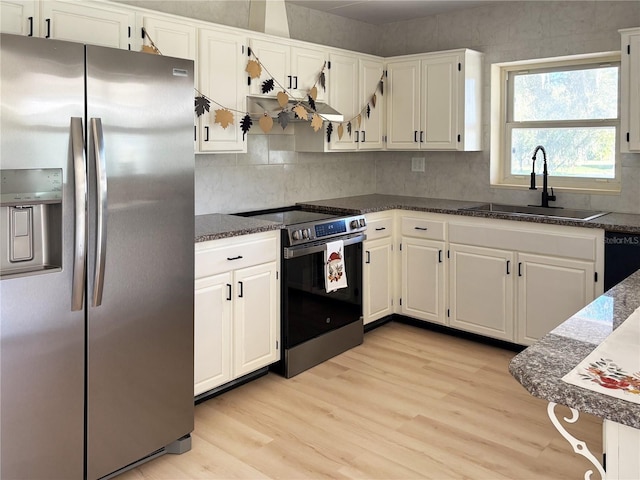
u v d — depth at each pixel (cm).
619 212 377
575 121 404
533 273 354
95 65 204
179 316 245
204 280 286
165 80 228
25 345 193
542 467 239
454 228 388
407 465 242
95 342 213
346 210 388
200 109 310
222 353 300
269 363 329
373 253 402
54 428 205
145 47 287
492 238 370
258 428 274
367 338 402
